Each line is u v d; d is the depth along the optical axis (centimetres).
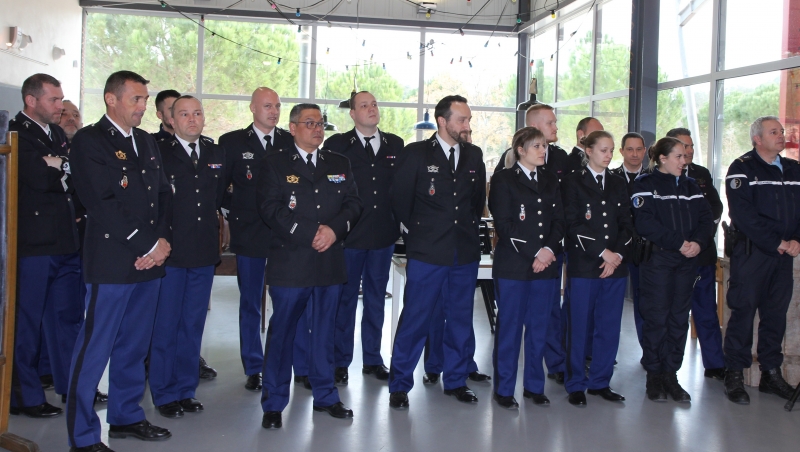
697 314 435
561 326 425
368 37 1023
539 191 364
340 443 316
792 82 533
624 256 377
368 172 412
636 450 317
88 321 293
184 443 312
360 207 344
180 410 349
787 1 537
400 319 372
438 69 1043
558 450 315
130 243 292
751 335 394
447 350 384
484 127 1061
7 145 288
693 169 455
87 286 295
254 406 367
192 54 995
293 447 310
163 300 343
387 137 429
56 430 324
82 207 375
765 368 403
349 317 415
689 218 387
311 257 328
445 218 363
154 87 995
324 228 324
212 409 361
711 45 626
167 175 348
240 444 312
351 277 413
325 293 340
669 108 689
